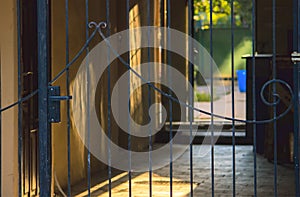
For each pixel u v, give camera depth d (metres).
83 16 10.73
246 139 15.34
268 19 16.28
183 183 10.38
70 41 10.09
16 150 8.02
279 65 12.57
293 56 5.48
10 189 7.98
